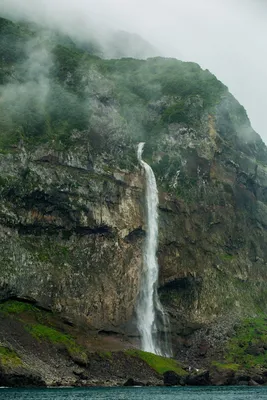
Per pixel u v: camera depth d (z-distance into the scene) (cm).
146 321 17400
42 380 12681
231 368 16000
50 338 14225
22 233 16100
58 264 16225
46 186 16612
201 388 14312
